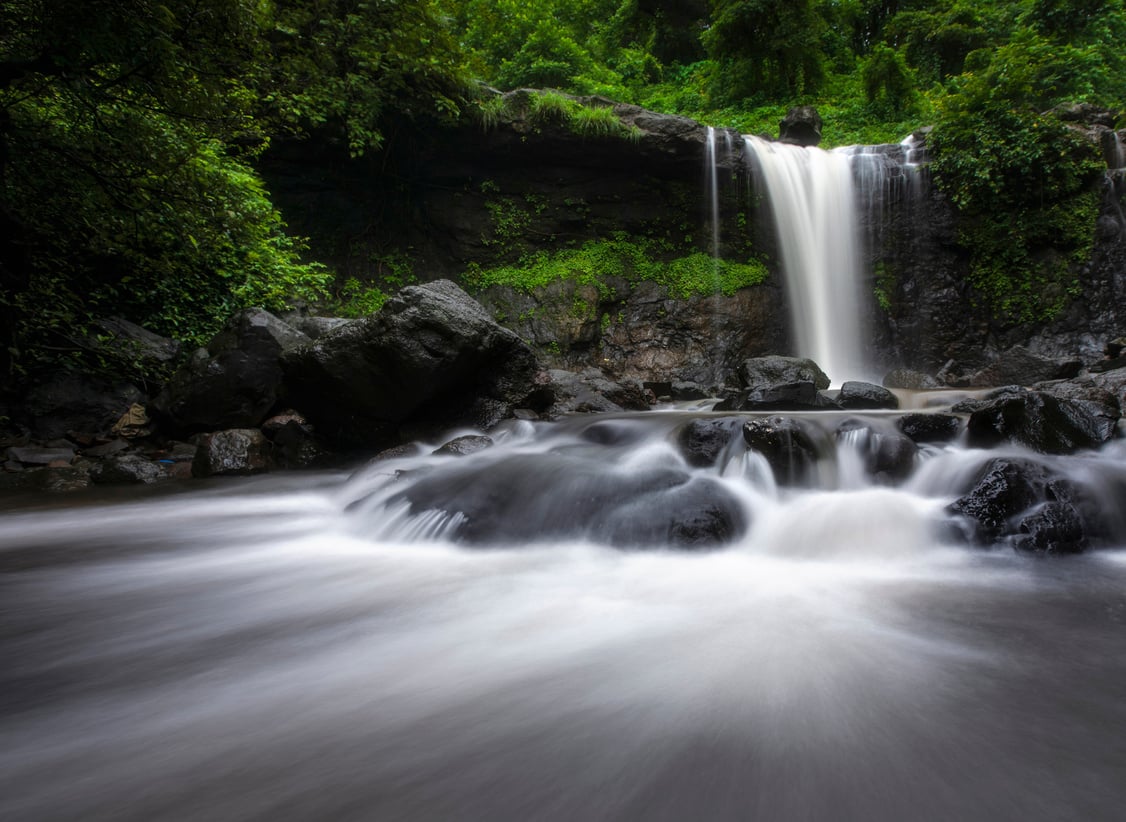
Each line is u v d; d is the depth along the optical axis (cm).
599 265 1803
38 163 923
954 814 160
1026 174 1673
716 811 164
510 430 852
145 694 240
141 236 1020
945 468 538
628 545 457
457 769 186
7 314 892
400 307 880
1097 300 1648
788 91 2600
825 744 196
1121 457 569
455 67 1525
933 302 1778
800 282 1806
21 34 812
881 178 1809
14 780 183
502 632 302
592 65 2417
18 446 895
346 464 936
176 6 797
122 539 527
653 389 1539
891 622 306
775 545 459
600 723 212
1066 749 190
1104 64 2508
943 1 2780
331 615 332
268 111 1386
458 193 1822
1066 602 334
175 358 1088
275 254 1263
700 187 1811
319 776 184
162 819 165
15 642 296
